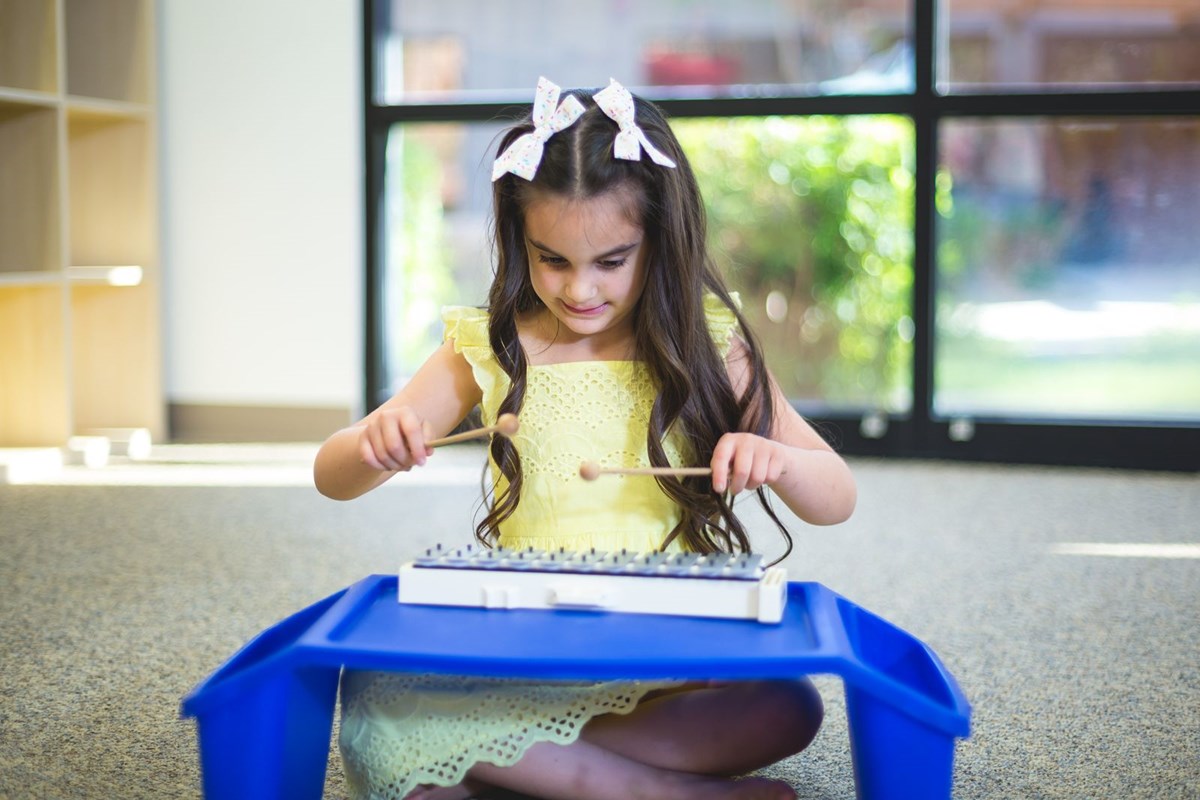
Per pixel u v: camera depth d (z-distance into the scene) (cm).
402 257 338
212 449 319
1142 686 147
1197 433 296
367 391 338
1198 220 298
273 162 333
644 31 317
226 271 337
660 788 103
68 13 323
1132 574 201
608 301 114
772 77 312
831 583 195
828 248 317
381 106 329
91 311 331
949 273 309
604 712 102
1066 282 305
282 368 337
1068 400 309
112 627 170
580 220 109
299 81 330
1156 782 119
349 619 97
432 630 93
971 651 161
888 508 253
